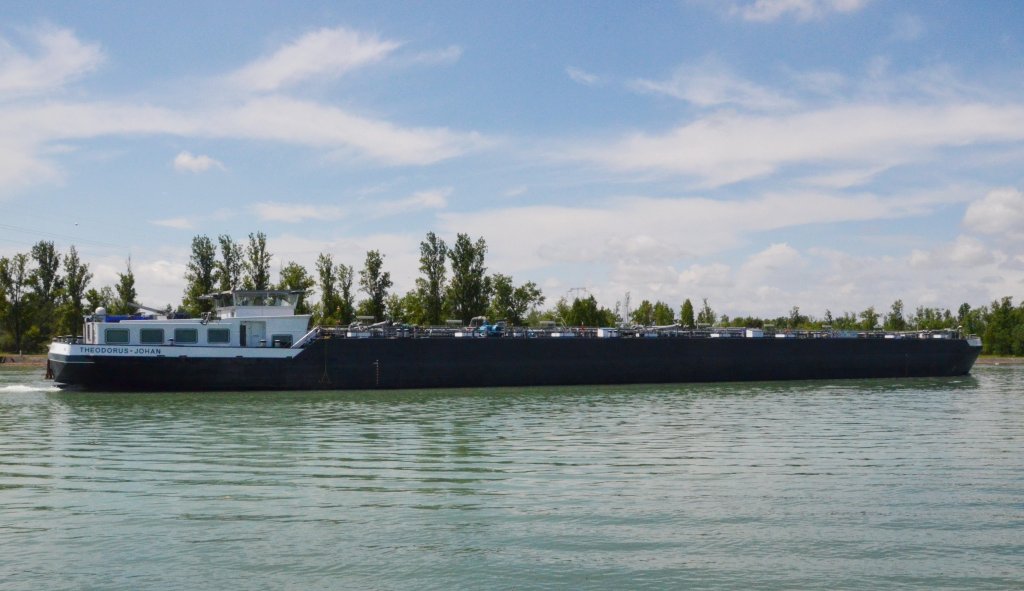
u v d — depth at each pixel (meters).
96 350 60.88
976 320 184.38
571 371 73.06
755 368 79.38
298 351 64.25
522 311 123.25
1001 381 79.56
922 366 85.50
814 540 19.80
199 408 51.06
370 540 19.81
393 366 67.06
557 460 31.08
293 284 109.19
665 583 16.97
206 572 17.61
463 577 17.31
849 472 28.44
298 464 30.17
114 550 19.06
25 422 43.62
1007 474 28.06
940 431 39.81
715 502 23.69
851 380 80.56
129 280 127.00
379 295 110.62
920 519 21.73
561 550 19.03
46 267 152.50
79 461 30.94
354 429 40.59
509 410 50.16
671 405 53.72
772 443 35.62
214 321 64.31
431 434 38.66
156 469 29.23
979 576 17.38
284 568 17.86
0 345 137.50
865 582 17.02
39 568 17.83
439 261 114.62
